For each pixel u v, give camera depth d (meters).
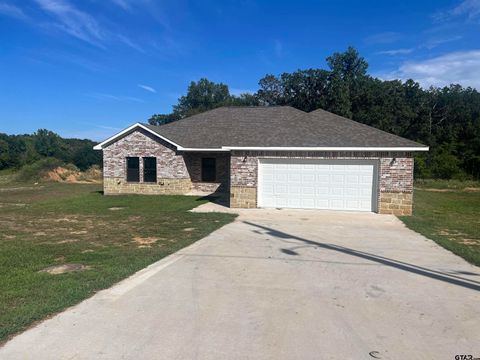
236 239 10.07
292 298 5.73
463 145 49.56
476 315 5.16
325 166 16.20
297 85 53.22
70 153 69.25
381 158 15.52
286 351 4.14
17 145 78.38
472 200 22.03
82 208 16.64
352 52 51.38
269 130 19.62
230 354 4.07
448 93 58.09
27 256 8.27
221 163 22.61
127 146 22.41
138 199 19.86
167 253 8.47
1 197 23.03
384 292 6.03
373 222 13.27
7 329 4.51
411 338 4.47
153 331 4.59
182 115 69.31
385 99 49.31
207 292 5.96
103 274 6.77
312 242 9.82
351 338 4.45
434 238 10.41
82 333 4.51
